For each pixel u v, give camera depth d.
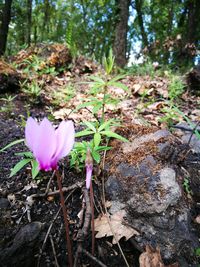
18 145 0.17
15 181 0.14
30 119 0.08
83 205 0.13
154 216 0.12
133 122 0.19
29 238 0.11
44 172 0.14
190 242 0.11
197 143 0.17
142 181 0.13
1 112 0.22
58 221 0.12
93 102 0.15
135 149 0.14
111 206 0.13
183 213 0.12
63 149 0.08
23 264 0.11
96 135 0.13
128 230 0.12
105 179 0.14
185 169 0.14
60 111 0.22
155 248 0.11
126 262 0.11
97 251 0.11
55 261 0.11
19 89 0.26
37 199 0.13
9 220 0.12
